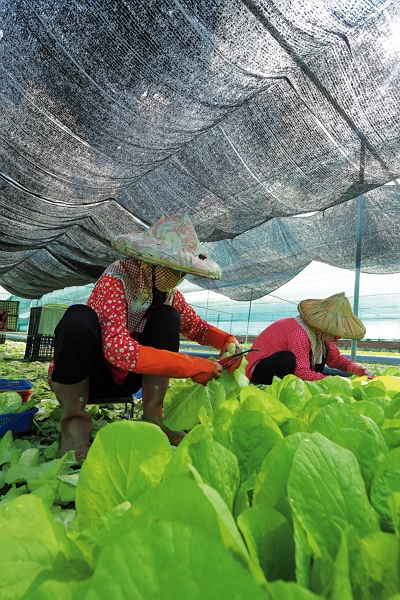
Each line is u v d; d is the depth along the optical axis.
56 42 2.45
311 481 0.46
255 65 2.58
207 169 3.93
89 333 2.19
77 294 20.19
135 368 2.14
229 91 2.84
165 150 3.64
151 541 0.29
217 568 0.27
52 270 9.90
